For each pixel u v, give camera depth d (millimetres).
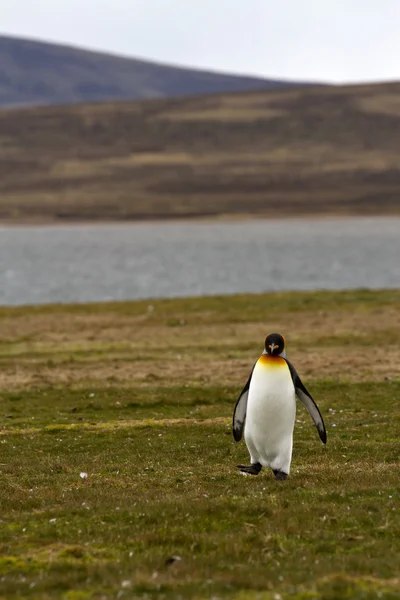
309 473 44125
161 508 36656
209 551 31344
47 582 27922
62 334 107750
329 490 39781
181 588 27000
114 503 38375
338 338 100062
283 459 42406
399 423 59094
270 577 27891
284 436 42094
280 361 41688
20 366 88688
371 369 82000
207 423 61625
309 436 55688
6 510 38750
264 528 33594
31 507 39281
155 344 100188
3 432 60719
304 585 27172
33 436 59125
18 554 31562
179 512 35969
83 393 74812
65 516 36562
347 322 110062
